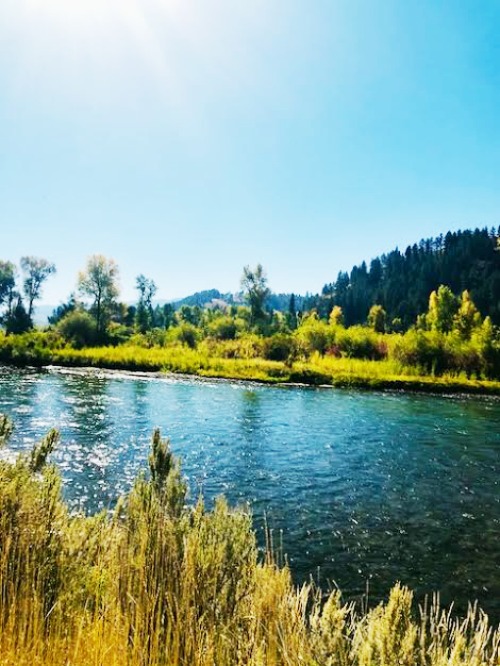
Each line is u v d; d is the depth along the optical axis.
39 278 83.31
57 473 4.14
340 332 54.06
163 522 3.20
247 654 2.50
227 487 12.98
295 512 11.36
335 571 8.56
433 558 9.21
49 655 2.29
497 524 10.93
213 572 2.92
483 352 41.91
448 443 18.75
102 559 3.36
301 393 32.59
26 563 2.84
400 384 36.72
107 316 77.31
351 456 16.53
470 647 2.73
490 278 133.75
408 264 174.88
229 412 24.47
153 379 37.97
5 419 4.91
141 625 2.53
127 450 16.20
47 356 47.91
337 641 2.70
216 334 73.25
